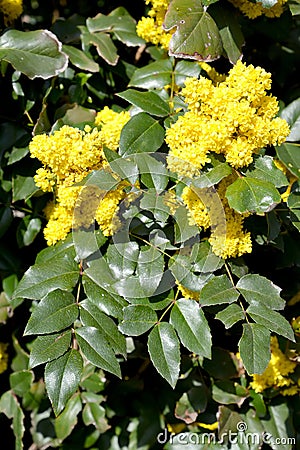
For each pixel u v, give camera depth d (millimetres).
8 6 787
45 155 644
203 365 810
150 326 646
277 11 740
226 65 789
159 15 741
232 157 640
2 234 806
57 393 604
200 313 646
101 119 726
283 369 800
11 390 873
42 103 773
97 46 774
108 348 625
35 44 717
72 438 900
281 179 649
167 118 703
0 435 941
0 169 804
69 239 699
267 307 657
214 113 642
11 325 889
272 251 823
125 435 902
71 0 882
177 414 824
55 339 626
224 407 811
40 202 802
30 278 661
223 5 724
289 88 869
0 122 799
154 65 752
